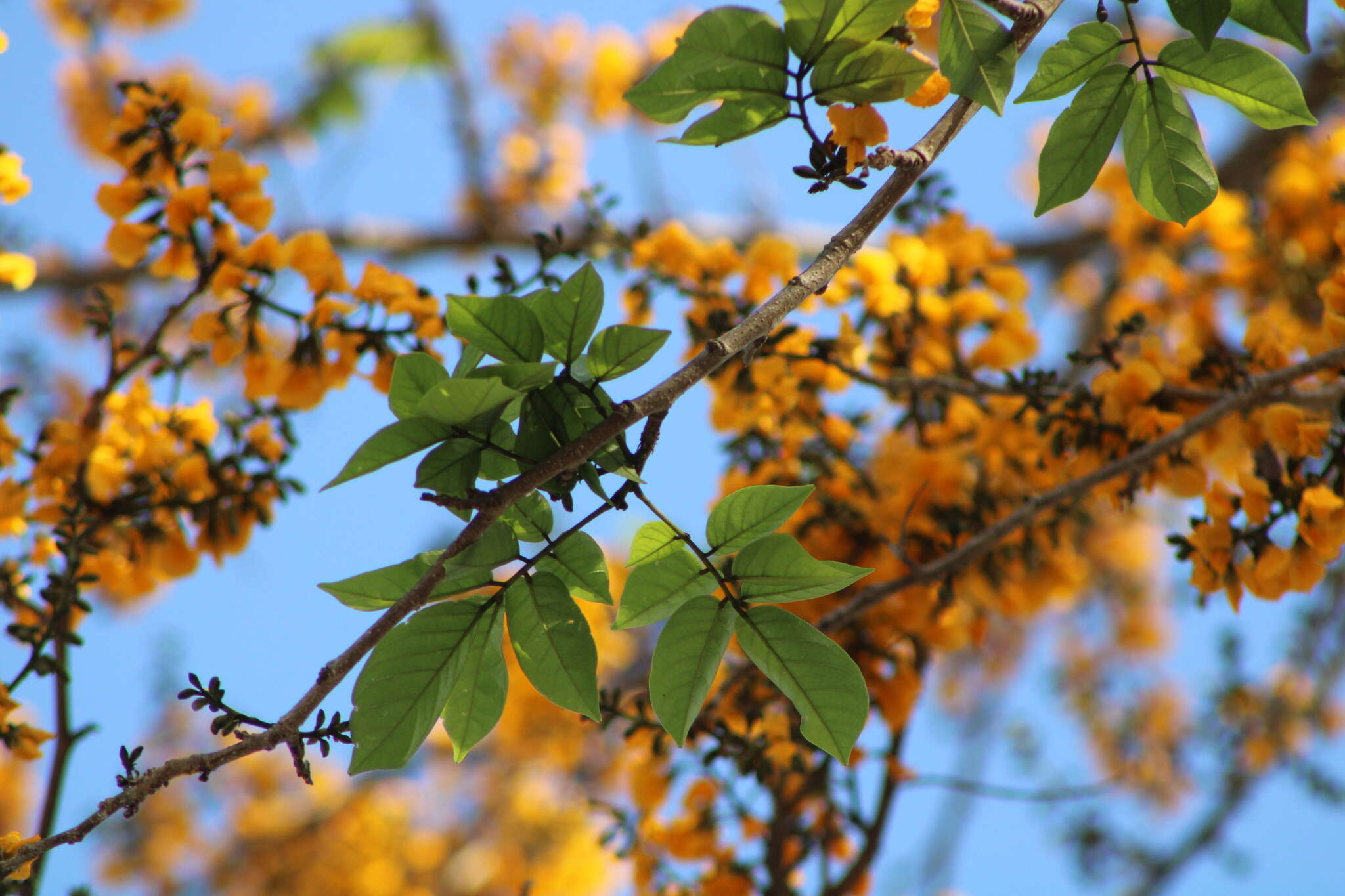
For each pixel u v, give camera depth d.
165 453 2.04
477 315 1.78
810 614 2.21
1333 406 2.01
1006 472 2.30
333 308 2.02
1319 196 2.44
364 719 1.78
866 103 1.80
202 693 1.78
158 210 2.03
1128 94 1.84
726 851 2.29
